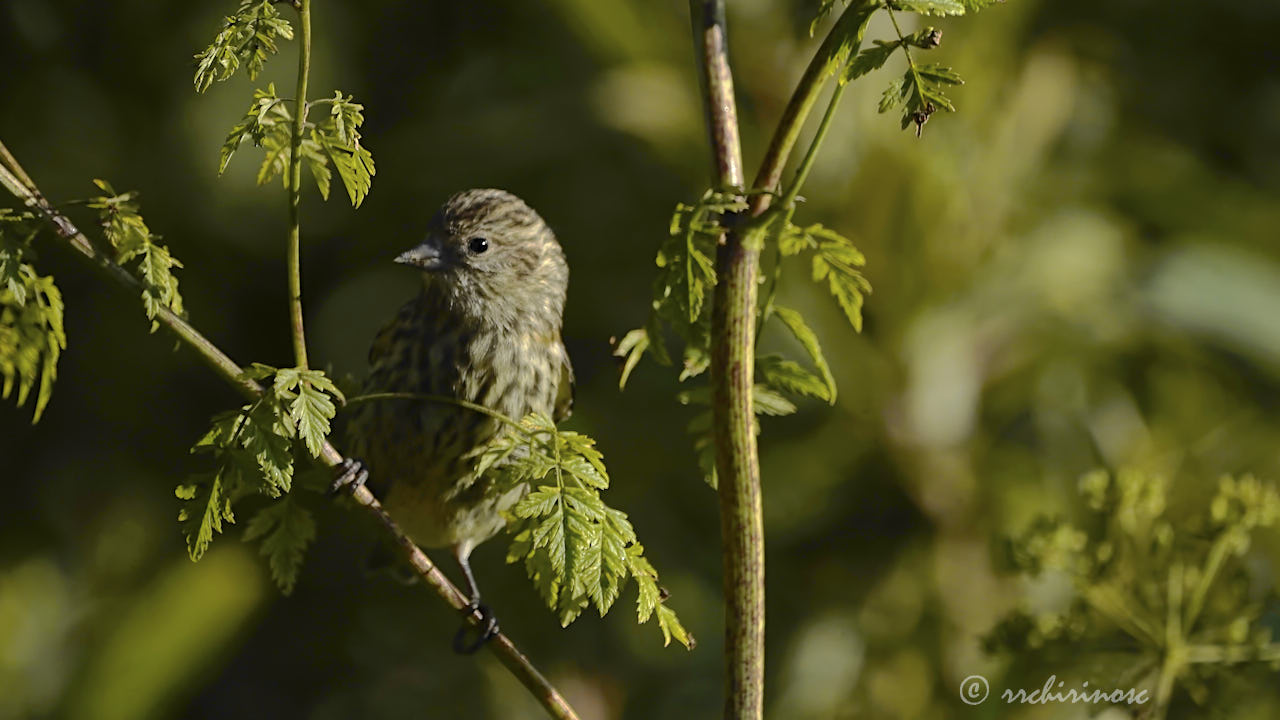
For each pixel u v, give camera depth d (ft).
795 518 29.43
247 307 34.65
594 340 33.01
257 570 30.94
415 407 23.65
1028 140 28.78
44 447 34.60
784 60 28.04
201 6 33.68
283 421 14.97
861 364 28.07
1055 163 31.07
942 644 28.04
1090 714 19.93
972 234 28.09
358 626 34.88
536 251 25.20
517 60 34.35
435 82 34.99
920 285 27.73
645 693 32.76
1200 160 33.40
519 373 24.70
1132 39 33.96
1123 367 30.32
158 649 29.58
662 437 31.83
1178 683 21.47
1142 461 28.78
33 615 32.60
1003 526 27.96
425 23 35.06
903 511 29.17
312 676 35.76
